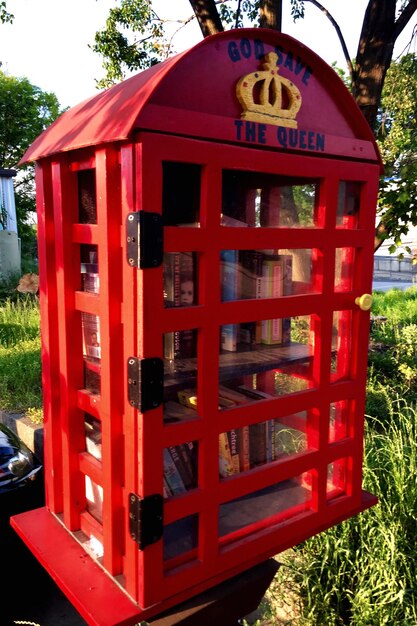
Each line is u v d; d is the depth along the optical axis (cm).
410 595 229
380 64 494
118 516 162
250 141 157
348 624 243
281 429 196
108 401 158
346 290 195
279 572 260
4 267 1166
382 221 477
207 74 150
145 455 146
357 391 197
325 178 176
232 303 159
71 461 184
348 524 257
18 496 296
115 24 721
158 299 143
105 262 153
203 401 157
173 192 165
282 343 201
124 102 147
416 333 655
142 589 150
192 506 158
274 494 196
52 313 186
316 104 176
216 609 171
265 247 163
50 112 2067
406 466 287
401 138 615
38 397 500
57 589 306
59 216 174
